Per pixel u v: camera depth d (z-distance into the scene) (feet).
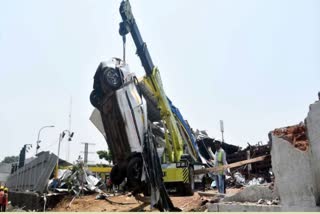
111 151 23.17
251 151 74.49
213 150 79.61
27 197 59.26
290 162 16.57
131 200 40.81
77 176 59.72
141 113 22.41
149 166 21.88
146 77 44.78
